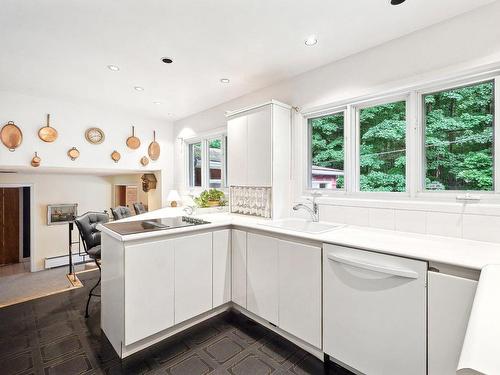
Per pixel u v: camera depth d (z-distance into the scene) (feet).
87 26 6.21
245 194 9.60
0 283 13.66
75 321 7.52
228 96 11.10
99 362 5.82
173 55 7.63
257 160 8.82
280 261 6.51
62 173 16.26
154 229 6.42
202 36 6.64
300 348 6.31
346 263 5.18
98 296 8.64
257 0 5.34
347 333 5.26
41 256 16.44
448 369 4.09
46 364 5.74
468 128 6.03
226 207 11.14
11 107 10.53
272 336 6.82
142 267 6.00
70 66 8.29
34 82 9.56
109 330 6.47
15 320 7.55
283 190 8.75
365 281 4.99
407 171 6.75
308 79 8.59
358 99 7.48
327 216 8.05
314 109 8.45
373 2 5.38
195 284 7.03
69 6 5.49
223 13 5.75
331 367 5.69
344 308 5.29
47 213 16.63
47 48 7.20
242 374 5.49
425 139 6.63
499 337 1.82
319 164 8.79
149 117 14.37
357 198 7.60
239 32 6.48
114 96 11.10
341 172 8.25
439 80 6.07
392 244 5.14
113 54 7.55
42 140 11.19
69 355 6.04
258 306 7.09
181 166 14.75
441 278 4.15
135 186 16.99
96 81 9.49
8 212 18.95
